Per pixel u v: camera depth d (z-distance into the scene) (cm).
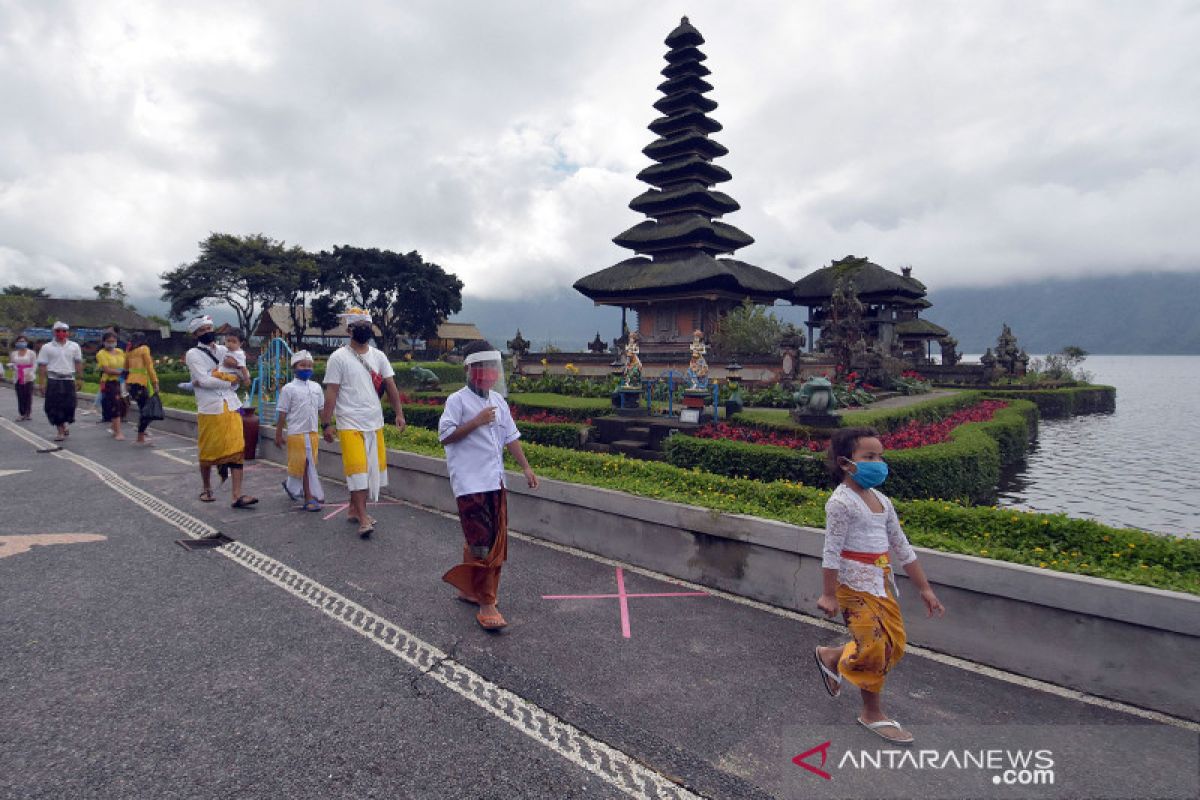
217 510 757
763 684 380
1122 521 1098
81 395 2075
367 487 671
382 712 340
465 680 377
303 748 306
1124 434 2553
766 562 507
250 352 3859
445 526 713
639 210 3641
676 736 325
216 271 6581
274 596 498
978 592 412
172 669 379
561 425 1321
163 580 526
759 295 3325
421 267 6969
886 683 388
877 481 338
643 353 2902
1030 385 3684
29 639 412
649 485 648
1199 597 347
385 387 712
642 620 471
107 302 7969
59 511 737
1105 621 370
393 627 447
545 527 675
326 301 6750
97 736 310
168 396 1686
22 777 276
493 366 460
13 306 7038
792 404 1795
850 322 2233
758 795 281
